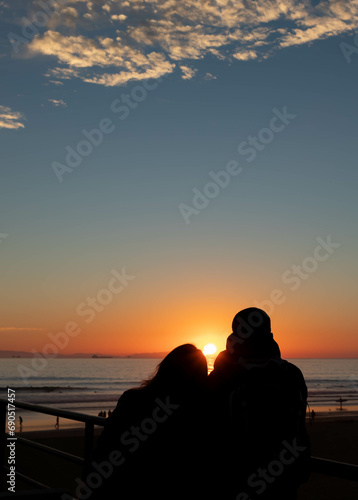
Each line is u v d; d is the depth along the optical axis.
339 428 46.84
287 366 2.17
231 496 2.08
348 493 13.44
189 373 2.36
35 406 3.99
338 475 2.02
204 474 2.21
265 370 2.14
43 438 36.62
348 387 127.56
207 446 2.21
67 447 31.75
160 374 2.39
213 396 2.20
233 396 2.11
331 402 89.19
